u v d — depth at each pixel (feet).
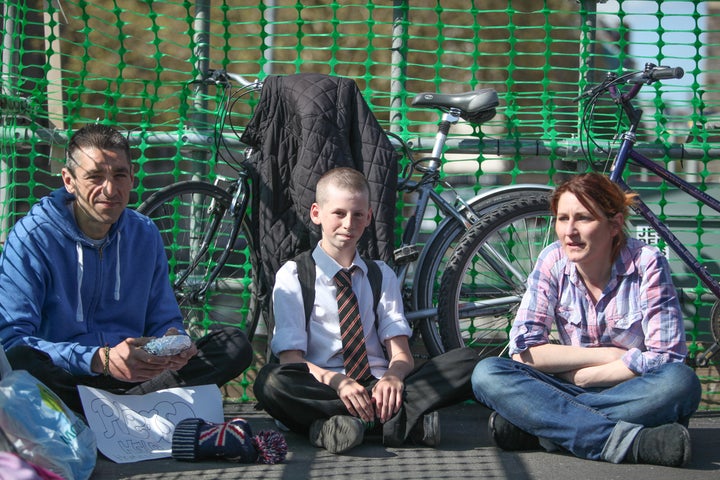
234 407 15.99
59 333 12.74
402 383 12.89
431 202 17.13
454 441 13.26
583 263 12.52
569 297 12.87
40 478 9.28
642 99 17.51
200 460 11.82
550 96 17.46
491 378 12.42
